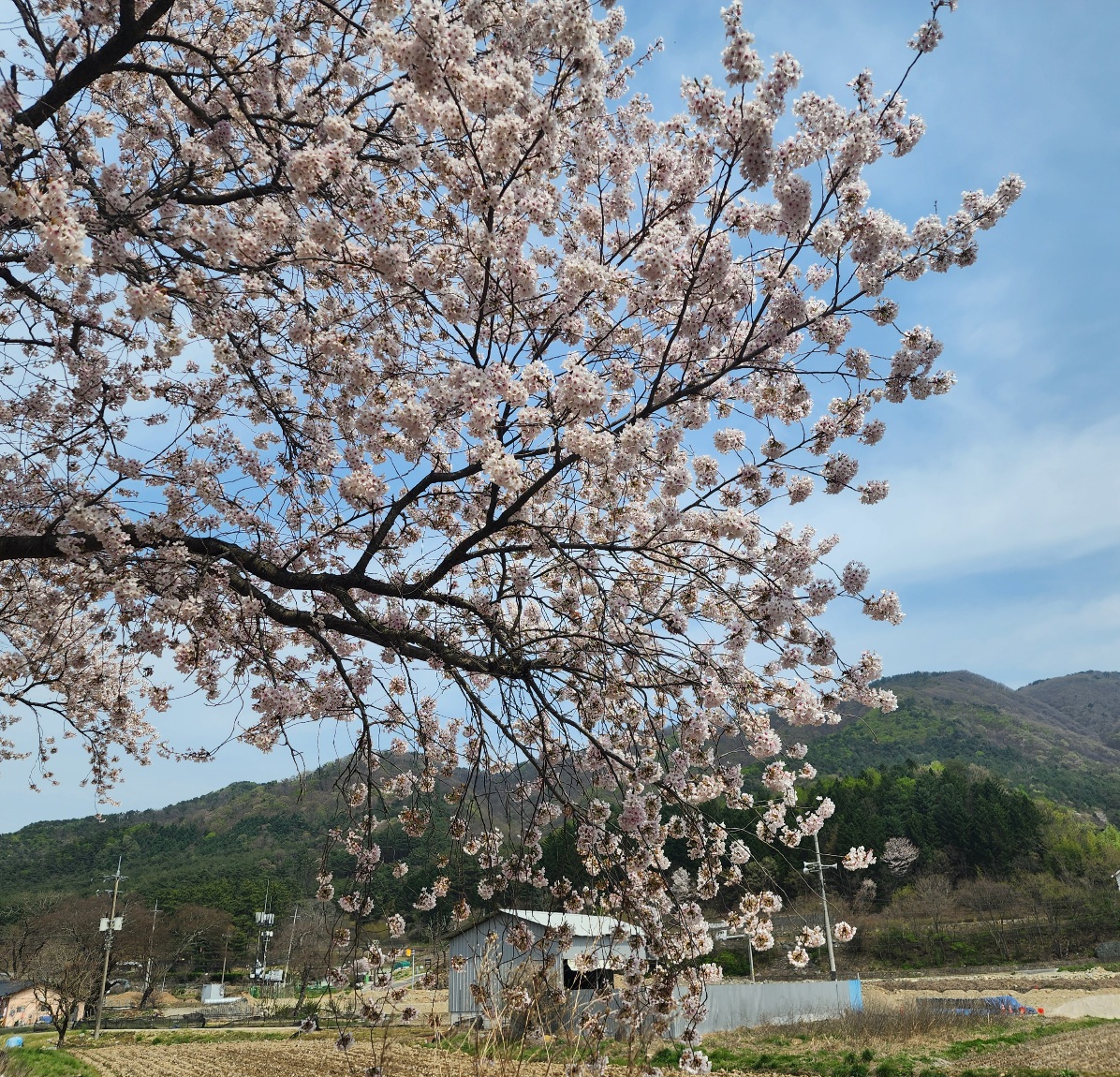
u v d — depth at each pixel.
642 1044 4.23
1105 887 58.44
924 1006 25.27
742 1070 18.05
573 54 3.60
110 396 5.50
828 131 4.00
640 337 5.20
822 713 4.69
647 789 4.65
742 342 4.55
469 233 4.22
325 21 5.29
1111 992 38.22
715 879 4.41
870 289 4.17
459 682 4.43
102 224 4.29
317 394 5.73
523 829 4.63
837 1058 18.83
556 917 4.33
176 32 5.44
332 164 4.02
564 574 5.19
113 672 7.35
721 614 5.38
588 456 3.85
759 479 5.17
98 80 5.48
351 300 5.16
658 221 4.41
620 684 4.57
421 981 4.27
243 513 5.62
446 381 4.14
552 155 4.06
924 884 57.28
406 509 5.60
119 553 4.54
